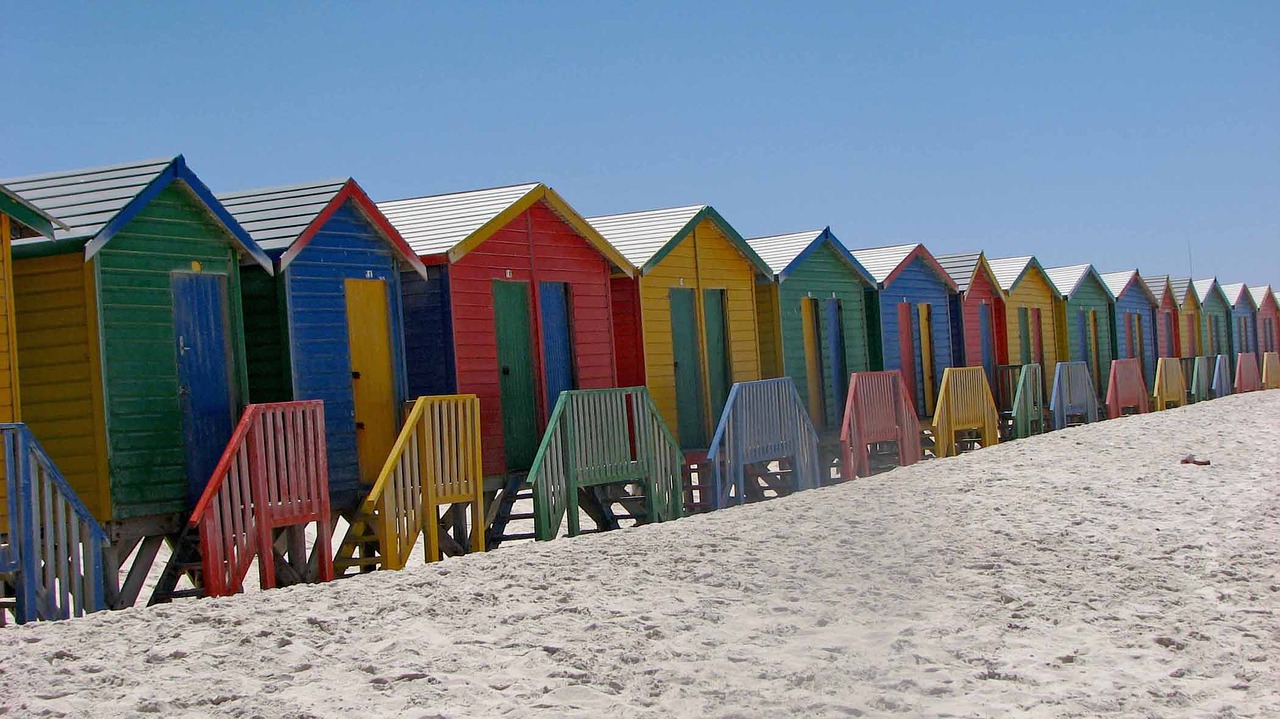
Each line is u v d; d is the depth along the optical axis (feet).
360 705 23.03
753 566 36.17
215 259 41.81
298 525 40.57
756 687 24.29
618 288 60.08
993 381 92.22
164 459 39.52
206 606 31.24
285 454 39.01
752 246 72.95
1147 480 55.01
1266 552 38.40
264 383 44.73
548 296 55.57
